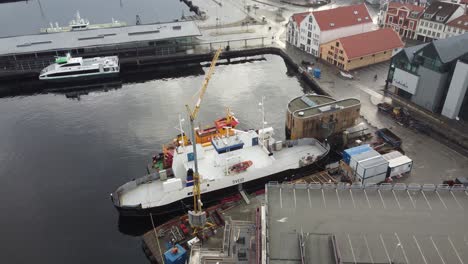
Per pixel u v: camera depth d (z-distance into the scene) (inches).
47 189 2938.0
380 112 3688.5
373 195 2065.7
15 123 3841.0
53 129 3713.1
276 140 3415.4
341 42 4493.1
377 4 7180.1
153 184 2812.5
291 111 3371.1
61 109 4097.0
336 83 4259.4
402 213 1947.6
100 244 2501.2
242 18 6510.8
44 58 4985.2
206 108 4008.4
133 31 5413.4
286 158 3034.0
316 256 1701.5
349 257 1708.9
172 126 3681.1
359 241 1782.7
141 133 3590.1
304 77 4552.2
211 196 2778.1
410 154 3102.9
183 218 2564.0
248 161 2837.1
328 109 3309.5
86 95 4424.2
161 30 5418.3
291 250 1738.4
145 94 4392.2
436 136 3314.5
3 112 4072.3
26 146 3452.3
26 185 2982.3
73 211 2743.6
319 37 4817.9
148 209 2598.4
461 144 3191.4
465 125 3422.7
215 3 7490.2
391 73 3978.8
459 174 2878.9
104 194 2881.4
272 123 3725.4
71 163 3211.1
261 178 2871.6
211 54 5187.0
